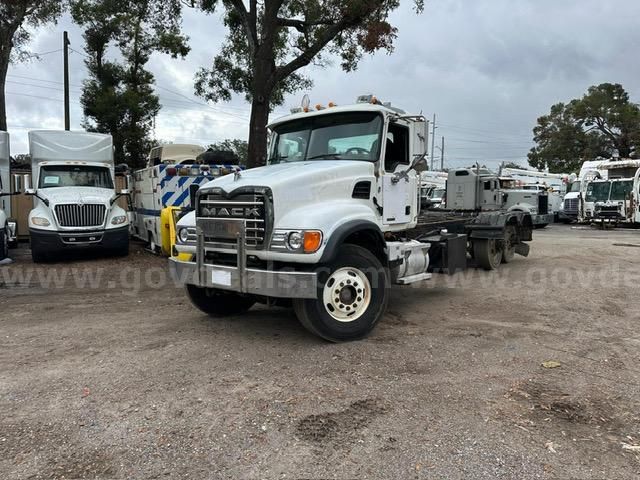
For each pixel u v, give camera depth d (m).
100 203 12.38
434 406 3.98
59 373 4.70
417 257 6.96
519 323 6.51
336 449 3.35
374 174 6.27
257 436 3.52
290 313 7.02
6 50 19.61
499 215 10.84
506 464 3.16
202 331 6.11
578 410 3.93
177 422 3.72
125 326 6.38
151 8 15.65
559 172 51.28
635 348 5.48
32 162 13.51
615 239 18.52
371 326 5.75
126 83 30.47
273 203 5.20
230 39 17.34
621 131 47.41
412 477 3.02
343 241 5.30
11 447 3.38
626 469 3.12
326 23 15.13
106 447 3.38
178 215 11.48
